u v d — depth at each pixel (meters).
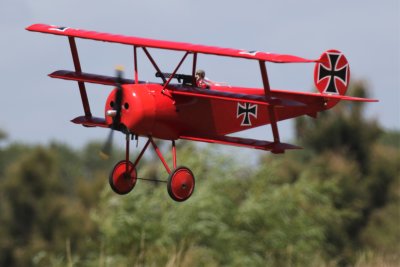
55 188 140.75
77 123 52.38
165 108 47.59
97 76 51.69
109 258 85.94
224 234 93.00
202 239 93.75
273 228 97.88
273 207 98.31
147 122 47.19
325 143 134.50
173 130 48.44
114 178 48.31
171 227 90.19
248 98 46.31
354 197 126.06
